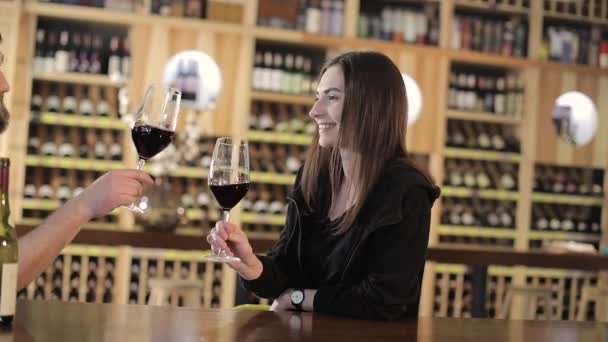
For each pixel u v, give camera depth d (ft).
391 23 19.92
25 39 17.88
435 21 20.29
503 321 5.38
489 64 20.63
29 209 18.92
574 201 21.03
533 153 20.57
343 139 5.85
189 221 19.30
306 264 6.25
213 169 5.30
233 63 18.76
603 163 20.97
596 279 21.50
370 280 5.48
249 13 18.84
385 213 5.65
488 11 20.95
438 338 4.59
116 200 4.79
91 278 18.90
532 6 20.70
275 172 19.51
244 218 19.12
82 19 18.40
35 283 18.62
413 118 19.72
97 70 18.63
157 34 18.43
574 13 21.15
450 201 20.75
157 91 5.46
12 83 17.74
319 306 5.45
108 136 19.11
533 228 21.06
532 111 20.57
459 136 20.62
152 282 14.65
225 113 18.74
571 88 20.81
